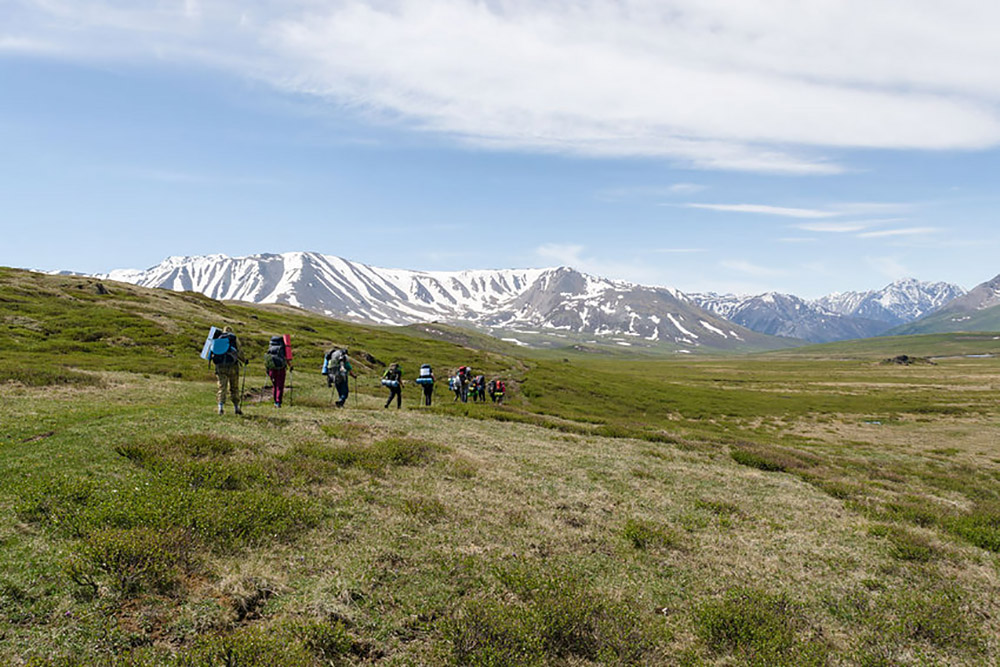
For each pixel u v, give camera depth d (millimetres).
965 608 11148
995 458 43750
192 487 11242
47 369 26359
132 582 7562
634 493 17234
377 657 7480
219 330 18781
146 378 30906
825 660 8609
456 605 8852
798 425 67000
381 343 90625
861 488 22891
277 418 19438
